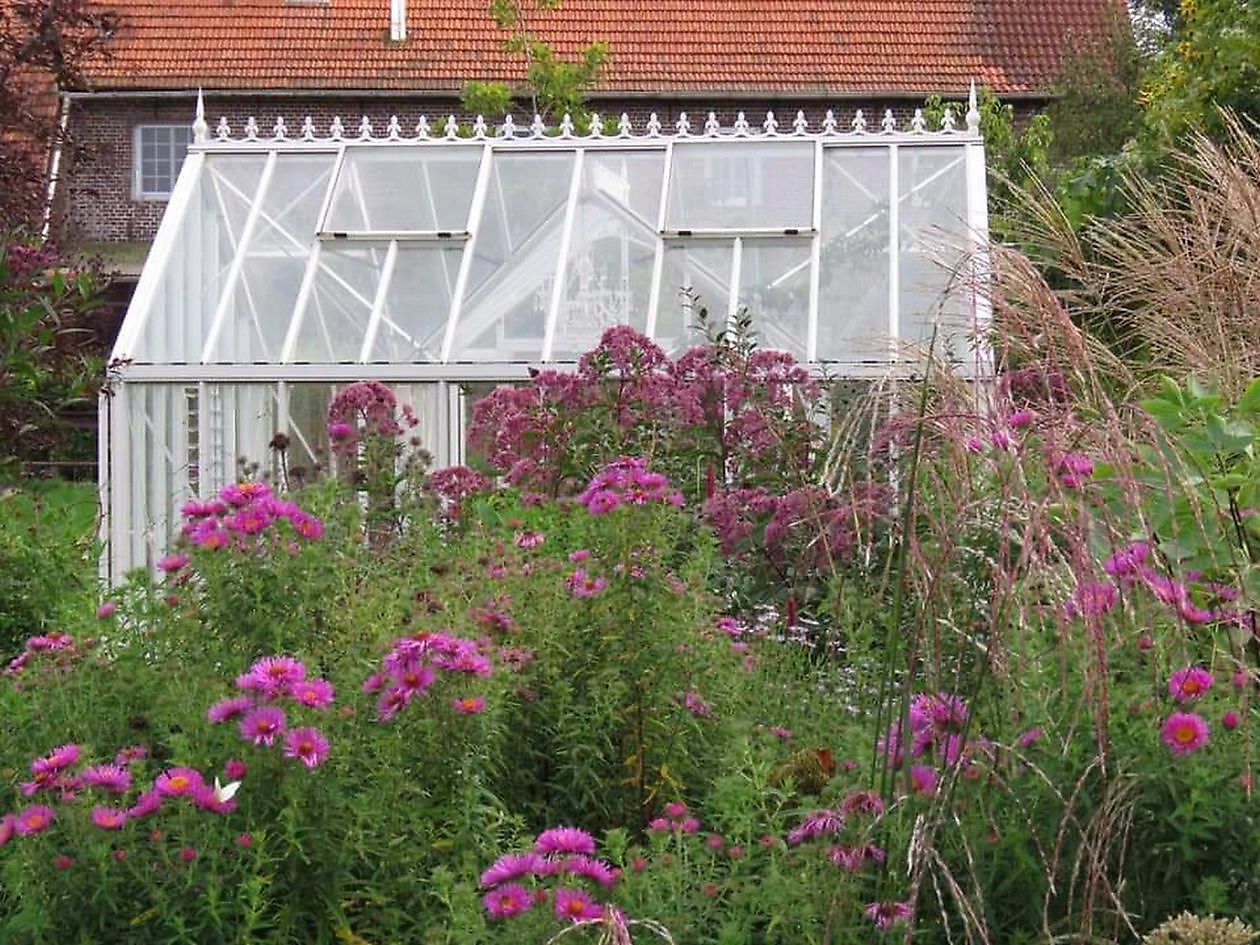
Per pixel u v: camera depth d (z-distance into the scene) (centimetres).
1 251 730
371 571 491
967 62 2648
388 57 2645
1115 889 328
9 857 353
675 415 729
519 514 618
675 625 448
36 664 433
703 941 333
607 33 2675
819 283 1029
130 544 999
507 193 1105
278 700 372
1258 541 461
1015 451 331
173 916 342
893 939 326
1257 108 1274
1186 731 327
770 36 2680
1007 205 773
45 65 1049
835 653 495
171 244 1083
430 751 392
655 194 1093
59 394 868
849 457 372
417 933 372
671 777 434
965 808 337
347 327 1046
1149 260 685
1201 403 464
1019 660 349
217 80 2623
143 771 370
